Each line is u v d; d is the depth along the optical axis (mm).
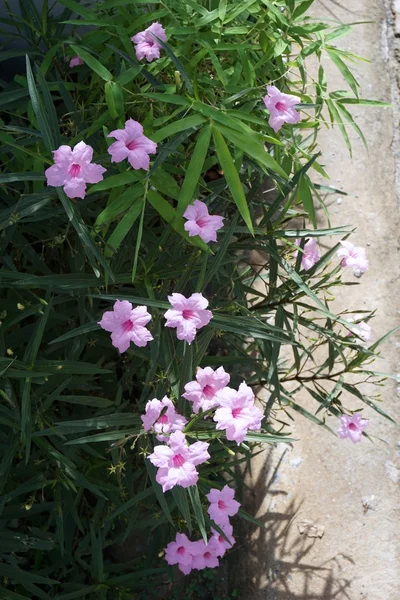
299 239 874
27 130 706
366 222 1175
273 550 1007
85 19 858
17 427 740
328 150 1220
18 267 906
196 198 772
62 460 760
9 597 819
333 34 860
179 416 700
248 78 779
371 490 1025
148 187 687
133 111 803
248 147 673
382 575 982
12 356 841
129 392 963
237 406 687
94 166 641
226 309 802
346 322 819
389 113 1262
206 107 676
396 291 1133
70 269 917
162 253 762
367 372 865
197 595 1022
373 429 1054
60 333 884
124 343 674
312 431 1059
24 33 1030
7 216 716
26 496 917
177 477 669
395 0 1360
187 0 766
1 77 1131
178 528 897
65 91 789
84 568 966
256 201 902
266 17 807
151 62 797
